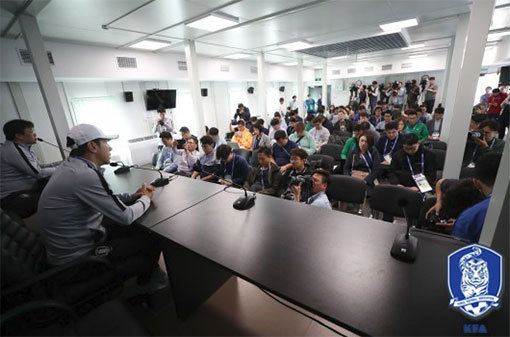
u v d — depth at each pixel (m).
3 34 3.65
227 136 7.39
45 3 2.64
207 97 8.01
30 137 2.52
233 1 3.00
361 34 5.00
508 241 0.67
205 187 1.97
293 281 0.89
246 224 1.33
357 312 0.76
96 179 1.30
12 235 1.19
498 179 0.71
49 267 1.29
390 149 3.34
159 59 5.91
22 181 2.50
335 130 5.41
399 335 0.68
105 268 1.31
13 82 4.17
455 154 2.49
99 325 0.99
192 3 2.96
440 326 0.70
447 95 4.20
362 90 9.10
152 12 3.17
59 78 4.41
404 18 4.04
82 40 4.40
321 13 3.66
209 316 1.62
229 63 7.71
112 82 5.68
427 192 2.31
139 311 1.68
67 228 1.28
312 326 1.51
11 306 1.06
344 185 2.28
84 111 5.29
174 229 1.32
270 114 10.93
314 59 8.73
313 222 1.31
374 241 1.11
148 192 1.76
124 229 1.77
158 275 1.75
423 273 0.89
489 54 7.73
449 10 3.78
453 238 1.09
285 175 2.58
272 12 3.50
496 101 6.04
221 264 1.01
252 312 1.64
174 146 3.98
